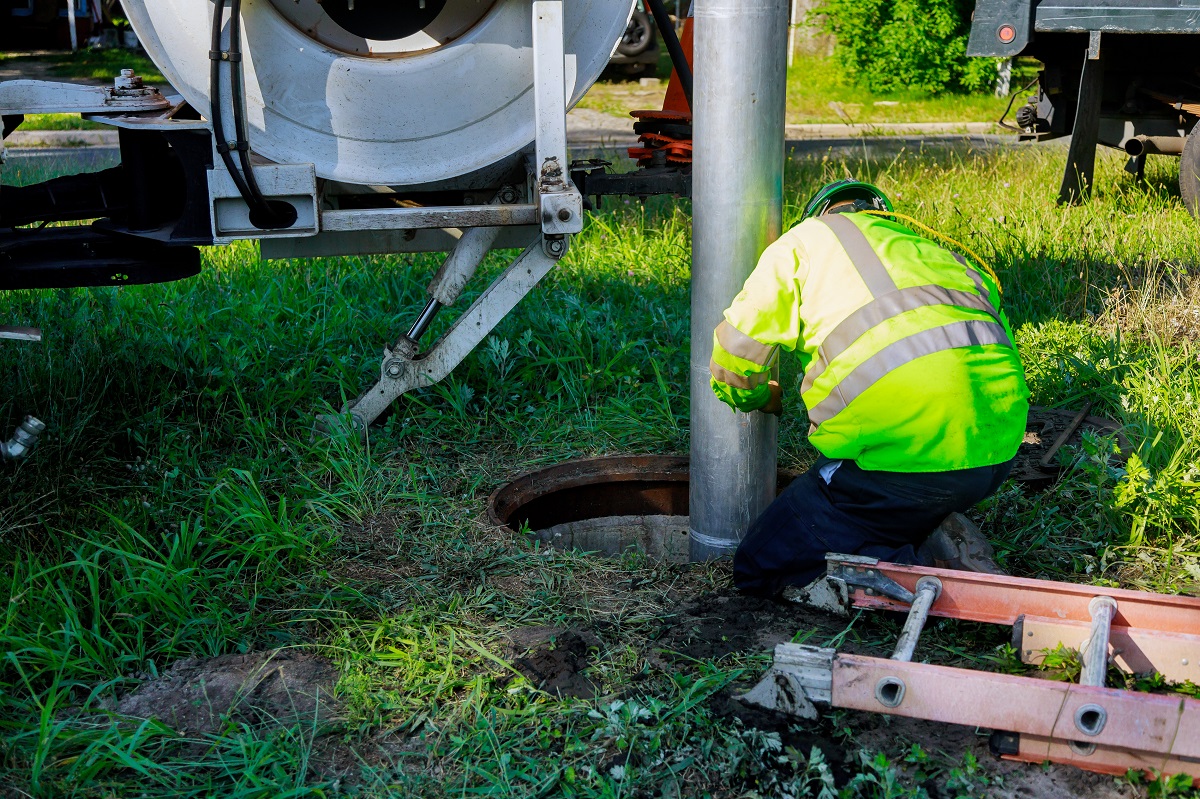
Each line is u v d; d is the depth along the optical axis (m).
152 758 2.63
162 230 3.77
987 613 2.96
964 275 3.09
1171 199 8.31
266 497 4.06
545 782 2.51
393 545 3.73
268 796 2.49
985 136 13.19
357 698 2.82
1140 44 8.34
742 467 3.60
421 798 2.51
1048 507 3.83
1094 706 2.35
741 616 3.23
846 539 3.19
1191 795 2.41
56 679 2.80
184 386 4.88
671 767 2.55
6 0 18.92
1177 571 3.46
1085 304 5.93
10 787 2.50
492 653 3.05
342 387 4.86
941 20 16.94
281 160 3.81
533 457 4.50
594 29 3.96
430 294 4.38
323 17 3.75
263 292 6.21
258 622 3.24
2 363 4.67
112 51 18.78
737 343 3.10
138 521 3.73
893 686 2.49
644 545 4.57
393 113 3.86
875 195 3.34
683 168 4.60
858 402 2.95
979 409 2.95
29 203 3.85
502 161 4.23
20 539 3.57
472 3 3.82
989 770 2.53
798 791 2.47
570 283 6.41
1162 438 4.18
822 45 18.64
